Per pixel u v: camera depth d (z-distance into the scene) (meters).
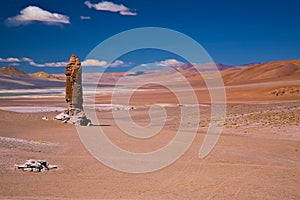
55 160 18.45
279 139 27.58
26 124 32.69
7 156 17.98
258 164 18.61
